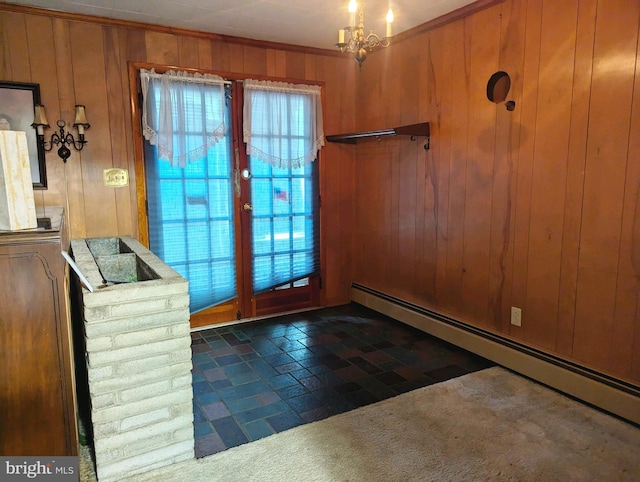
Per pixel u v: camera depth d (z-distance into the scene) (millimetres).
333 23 3285
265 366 3000
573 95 2428
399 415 2352
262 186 3902
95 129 3215
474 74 3010
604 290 2355
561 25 2457
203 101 3510
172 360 1886
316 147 4066
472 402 2480
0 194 1570
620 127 2227
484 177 3006
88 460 1968
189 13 3064
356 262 4430
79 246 2857
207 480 1848
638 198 2182
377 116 3975
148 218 3441
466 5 2947
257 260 3963
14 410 1607
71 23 3070
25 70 2975
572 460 1969
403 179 3744
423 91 3455
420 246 3617
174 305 1859
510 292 2885
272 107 3811
